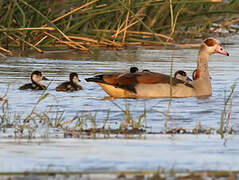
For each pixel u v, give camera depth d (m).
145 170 8.48
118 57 24.05
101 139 10.83
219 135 11.37
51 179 7.99
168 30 29.33
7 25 25.39
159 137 11.08
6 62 22.30
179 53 25.89
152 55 24.84
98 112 13.81
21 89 16.77
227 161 9.12
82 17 25.27
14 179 7.95
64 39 26.22
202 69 17.00
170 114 13.64
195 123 12.70
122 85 16.06
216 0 25.88
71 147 10.03
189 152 9.75
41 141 10.60
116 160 9.09
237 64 22.70
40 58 23.53
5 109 13.98
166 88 16.19
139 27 28.91
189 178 8.08
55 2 26.03
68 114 13.55
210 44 17.20
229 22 32.31
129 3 25.47
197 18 31.42
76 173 8.27
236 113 13.89
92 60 23.09
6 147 10.00
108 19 28.09
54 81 18.44
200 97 16.19
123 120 12.87
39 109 14.05
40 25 26.00
